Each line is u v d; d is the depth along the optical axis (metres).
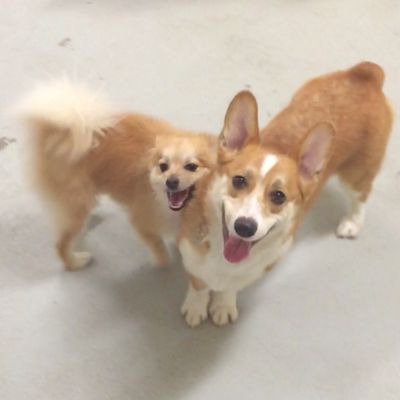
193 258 1.58
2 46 2.50
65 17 2.63
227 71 2.47
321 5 2.78
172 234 1.79
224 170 1.41
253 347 1.77
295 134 1.66
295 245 2.01
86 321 1.79
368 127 1.78
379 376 1.72
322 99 1.75
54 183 1.69
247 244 1.41
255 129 1.42
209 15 2.69
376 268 1.96
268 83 2.44
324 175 1.71
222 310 1.80
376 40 2.63
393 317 1.84
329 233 2.04
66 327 1.78
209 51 2.54
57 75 2.39
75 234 1.81
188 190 1.63
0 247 1.93
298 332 1.80
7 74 2.39
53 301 1.83
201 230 1.50
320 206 2.11
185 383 1.68
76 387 1.66
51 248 1.94
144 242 1.85
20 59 2.45
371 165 1.87
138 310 1.83
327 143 1.37
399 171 2.19
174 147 1.60
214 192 1.43
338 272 1.95
